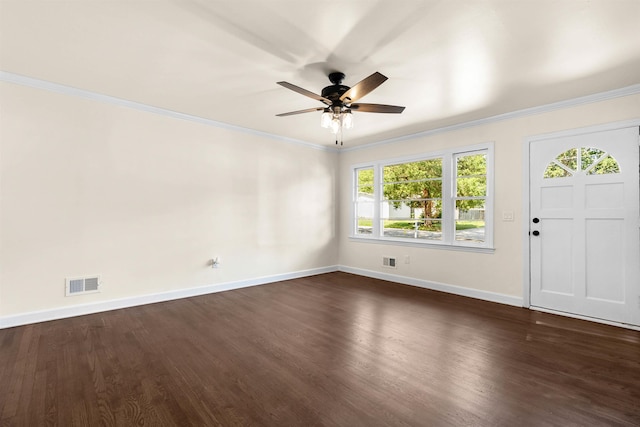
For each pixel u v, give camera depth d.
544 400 1.89
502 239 3.92
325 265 5.85
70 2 1.88
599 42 2.26
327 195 5.88
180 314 3.46
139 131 3.74
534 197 3.67
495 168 3.98
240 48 2.41
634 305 3.06
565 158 3.46
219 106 3.76
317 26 2.11
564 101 3.43
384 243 5.28
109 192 3.55
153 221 3.86
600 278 3.25
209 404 1.85
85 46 2.41
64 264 3.28
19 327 3.01
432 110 3.77
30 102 3.08
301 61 2.60
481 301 4.00
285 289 4.60
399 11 1.94
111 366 2.29
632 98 3.06
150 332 2.94
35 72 2.90
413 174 4.96
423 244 4.73
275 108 3.82
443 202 4.52
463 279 4.28
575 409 1.81
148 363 2.35
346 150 5.97
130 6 1.92
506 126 3.89
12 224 3.02
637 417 1.74
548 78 2.88
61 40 2.33
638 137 3.04
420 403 1.87
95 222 3.46
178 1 1.87
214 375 2.18
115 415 1.75
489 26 2.09
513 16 1.97
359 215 5.84
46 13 1.99
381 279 5.29
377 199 5.43
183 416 1.75
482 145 4.10
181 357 2.44
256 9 1.94
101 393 1.96
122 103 3.60
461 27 2.10
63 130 3.26
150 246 3.84
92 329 2.99
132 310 3.58
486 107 3.67
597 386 2.05
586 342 2.74
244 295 4.26
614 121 3.15
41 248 3.16
